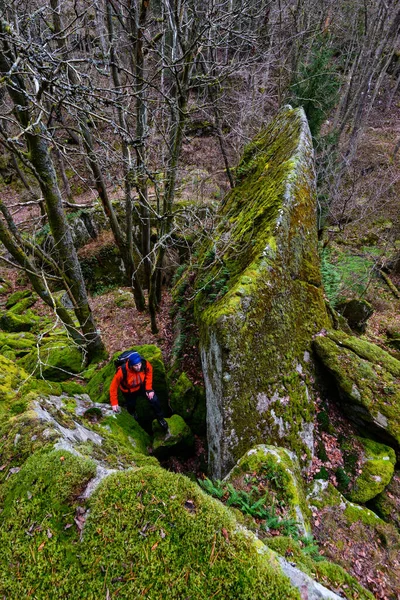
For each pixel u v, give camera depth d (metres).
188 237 9.94
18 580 1.43
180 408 5.48
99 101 3.77
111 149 4.77
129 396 4.95
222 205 8.59
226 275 5.58
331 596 1.52
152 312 7.41
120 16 5.39
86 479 1.78
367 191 12.86
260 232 5.24
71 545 1.52
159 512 1.57
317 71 10.33
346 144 15.27
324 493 4.07
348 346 5.29
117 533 1.52
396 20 15.94
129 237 7.65
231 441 4.02
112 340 8.08
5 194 15.59
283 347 4.73
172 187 6.67
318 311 5.54
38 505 1.66
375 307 9.88
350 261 10.65
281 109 8.77
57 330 8.70
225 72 6.79
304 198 5.51
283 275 4.93
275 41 10.35
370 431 4.81
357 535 3.70
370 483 4.27
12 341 8.20
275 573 1.48
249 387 4.21
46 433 2.11
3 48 3.86
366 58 14.41
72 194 14.22
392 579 3.37
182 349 6.36
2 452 2.04
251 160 8.39
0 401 3.83
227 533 1.55
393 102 22.88
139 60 5.61
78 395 4.82
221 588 1.39
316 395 5.00
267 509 3.06
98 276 12.24
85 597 1.38
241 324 4.21
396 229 12.27
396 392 4.75
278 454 3.64
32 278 5.90
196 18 5.89
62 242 6.09
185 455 5.23
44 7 3.88
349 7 17.81
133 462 2.93
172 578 1.41
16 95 4.61
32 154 5.15
